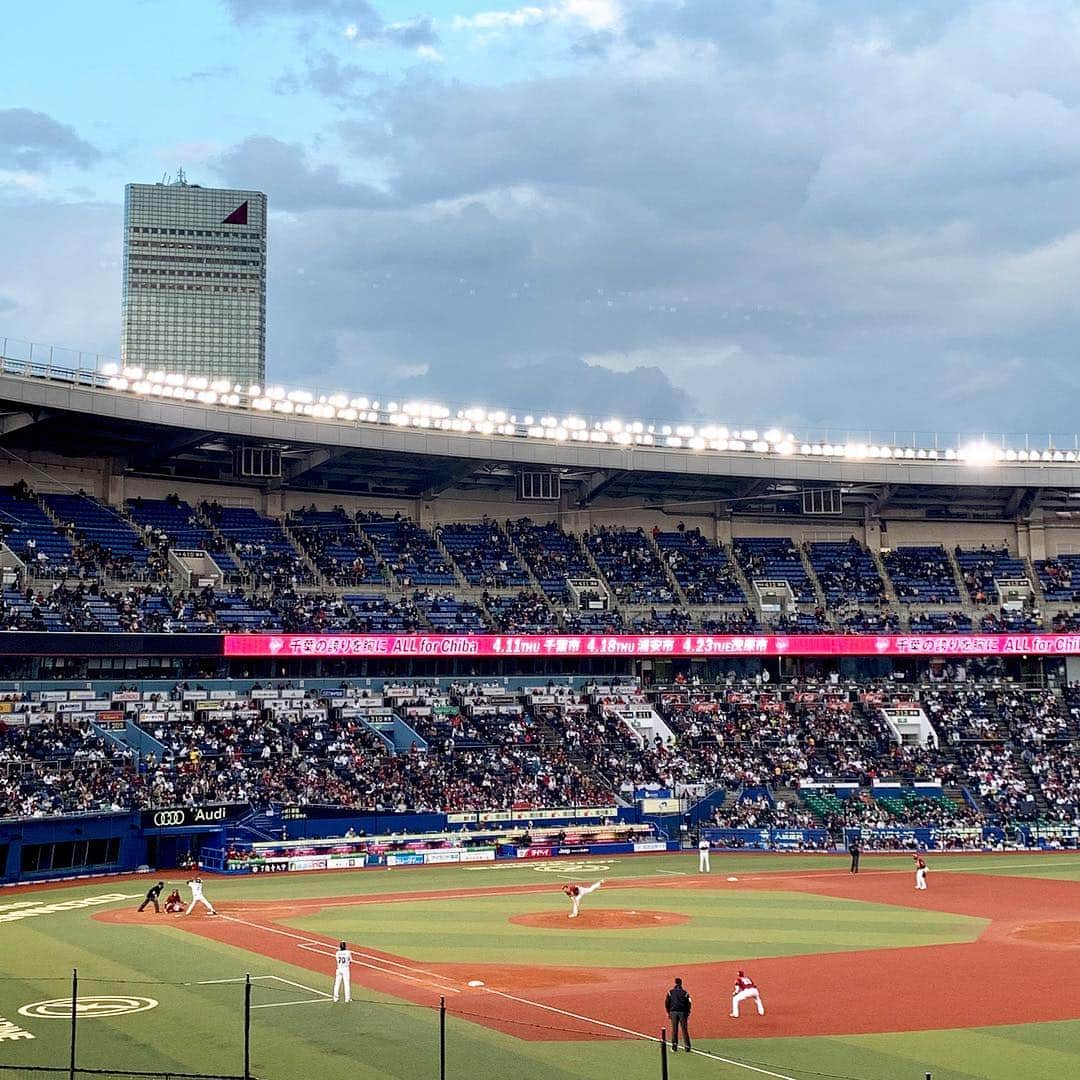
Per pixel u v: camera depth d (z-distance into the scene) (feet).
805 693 349.61
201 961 149.07
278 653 302.86
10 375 272.92
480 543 371.35
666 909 195.72
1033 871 248.32
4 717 269.23
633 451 352.90
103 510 327.88
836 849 285.64
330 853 261.44
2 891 222.48
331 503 366.84
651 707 333.42
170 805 255.70
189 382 304.91
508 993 129.39
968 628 363.97
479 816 278.05
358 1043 108.47
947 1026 115.14
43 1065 101.86
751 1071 99.66
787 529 406.41
